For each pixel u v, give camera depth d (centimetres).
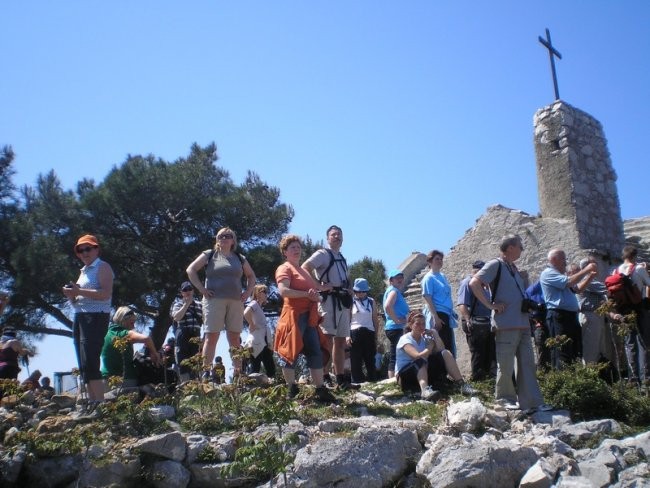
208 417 782
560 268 941
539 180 1463
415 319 940
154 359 925
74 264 1911
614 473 628
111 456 692
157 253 2059
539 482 605
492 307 830
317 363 859
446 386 945
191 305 1068
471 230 1522
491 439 691
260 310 1115
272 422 690
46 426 757
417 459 683
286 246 886
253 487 673
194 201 2052
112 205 1986
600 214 1453
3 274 1947
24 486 709
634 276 956
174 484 679
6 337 1034
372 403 862
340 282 974
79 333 824
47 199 2020
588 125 1503
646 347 914
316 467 645
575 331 924
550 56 1495
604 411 790
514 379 855
